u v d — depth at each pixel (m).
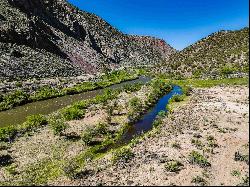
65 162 37.22
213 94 70.38
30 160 38.31
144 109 65.31
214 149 37.22
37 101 84.88
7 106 75.50
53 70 142.88
